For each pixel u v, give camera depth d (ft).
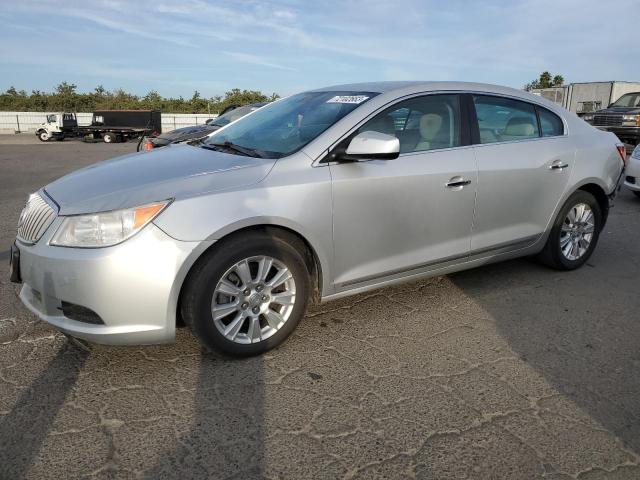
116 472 7.27
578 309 13.03
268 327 10.41
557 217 14.78
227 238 9.62
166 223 9.01
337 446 7.86
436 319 12.30
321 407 8.82
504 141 13.46
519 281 14.83
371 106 11.49
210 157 11.12
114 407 8.71
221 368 9.96
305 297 10.61
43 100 171.73
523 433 8.24
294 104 13.32
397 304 13.09
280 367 10.06
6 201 27.35
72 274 8.81
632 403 9.12
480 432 8.23
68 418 8.40
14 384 9.31
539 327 12.01
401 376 9.82
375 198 11.02
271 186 9.93
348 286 11.30
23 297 10.25
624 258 17.28
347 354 10.60
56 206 9.51
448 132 12.51
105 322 8.97
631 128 48.19
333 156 10.71
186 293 9.45
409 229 11.71
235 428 8.25
